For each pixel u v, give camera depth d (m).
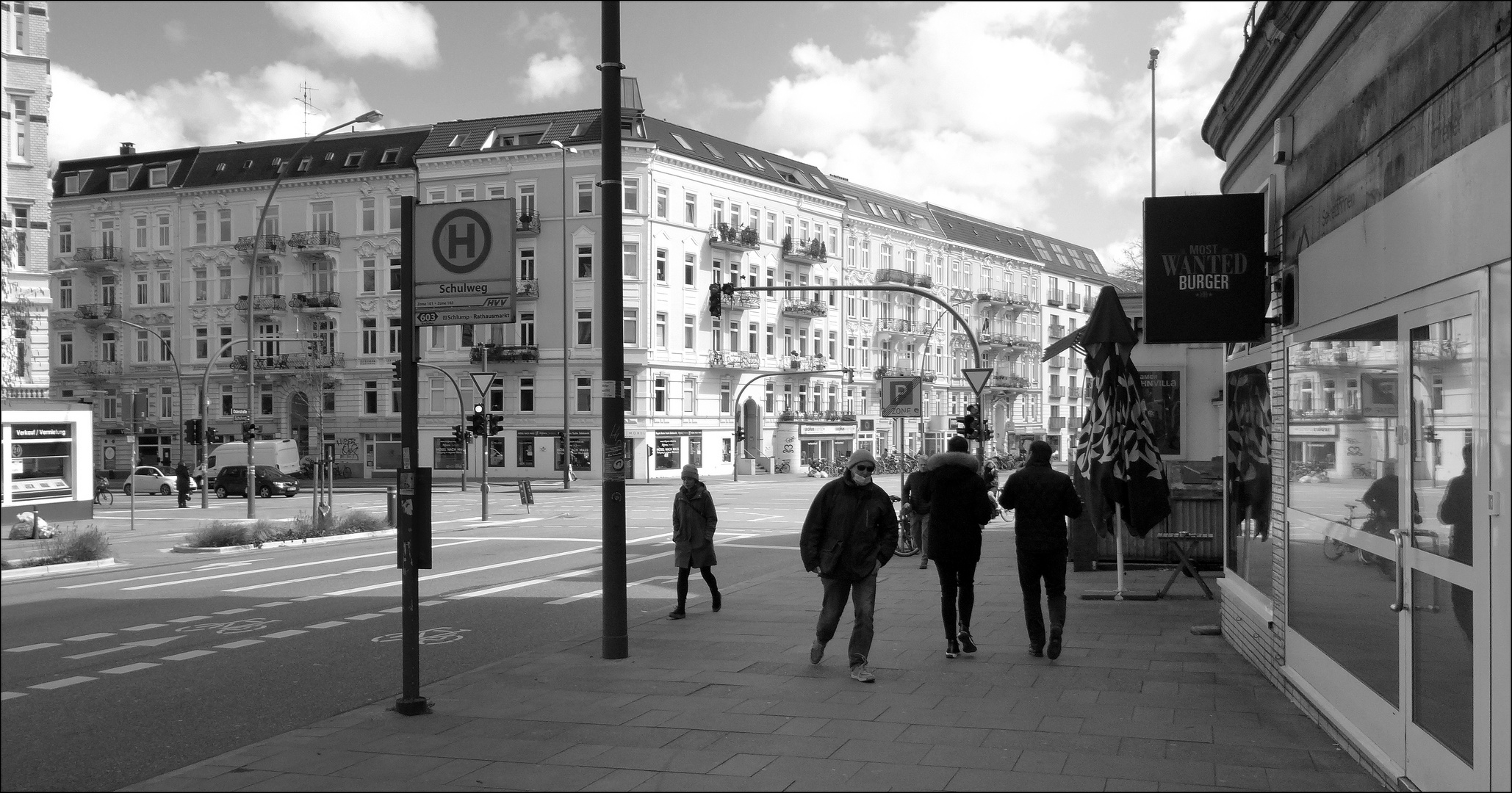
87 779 6.50
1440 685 5.10
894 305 79.19
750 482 60.16
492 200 8.30
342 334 62.31
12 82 32.78
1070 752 6.55
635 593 15.30
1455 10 5.00
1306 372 7.40
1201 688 8.29
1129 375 11.87
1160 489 11.75
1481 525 4.62
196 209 64.94
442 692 8.45
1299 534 7.59
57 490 28.97
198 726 7.83
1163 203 8.63
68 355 67.75
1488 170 4.54
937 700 7.95
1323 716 6.93
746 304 65.31
